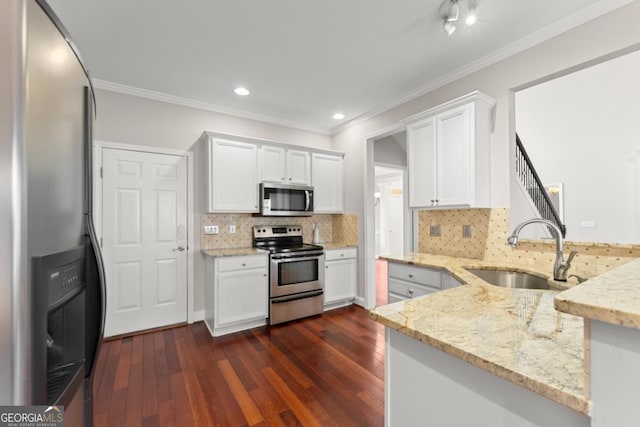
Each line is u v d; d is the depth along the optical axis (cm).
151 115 315
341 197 418
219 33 214
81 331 105
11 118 64
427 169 265
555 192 485
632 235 418
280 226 390
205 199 334
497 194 241
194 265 335
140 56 244
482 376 78
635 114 415
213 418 174
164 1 181
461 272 197
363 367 230
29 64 68
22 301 65
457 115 240
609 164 437
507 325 95
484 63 248
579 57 195
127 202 300
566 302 55
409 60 252
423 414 93
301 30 211
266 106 354
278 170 364
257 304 314
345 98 330
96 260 108
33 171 69
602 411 52
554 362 70
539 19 200
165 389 202
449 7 188
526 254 224
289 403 187
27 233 66
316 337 288
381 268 659
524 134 522
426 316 104
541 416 66
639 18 172
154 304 312
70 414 93
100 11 189
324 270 363
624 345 49
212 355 251
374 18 198
